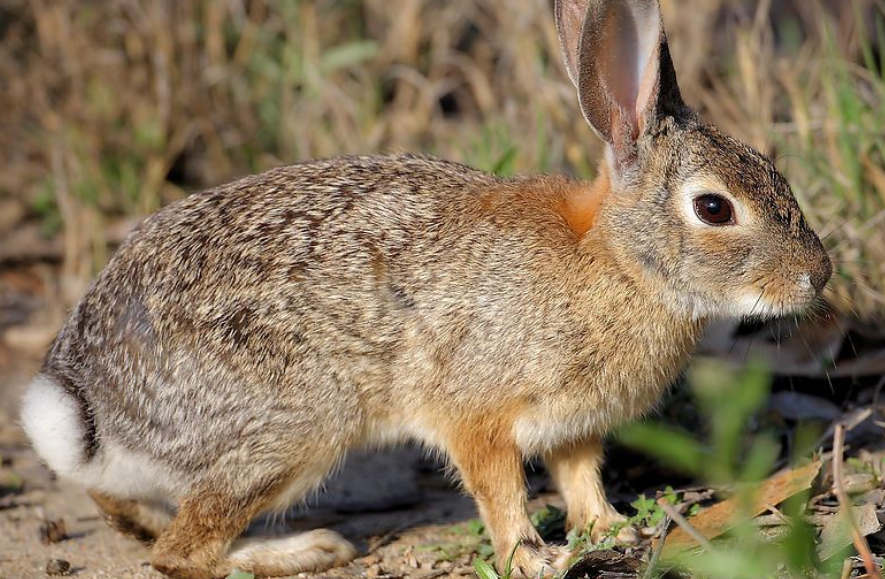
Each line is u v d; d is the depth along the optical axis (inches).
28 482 472.4
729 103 543.5
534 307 386.9
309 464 397.1
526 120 576.7
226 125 627.5
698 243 381.7
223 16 639.8
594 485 406.6
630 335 388.8
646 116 386.9
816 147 508.4
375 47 621.6
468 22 652.1
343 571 399.5
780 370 457.4
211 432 391.2
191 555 395.5
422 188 406.0
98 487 409.4
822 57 544.4
